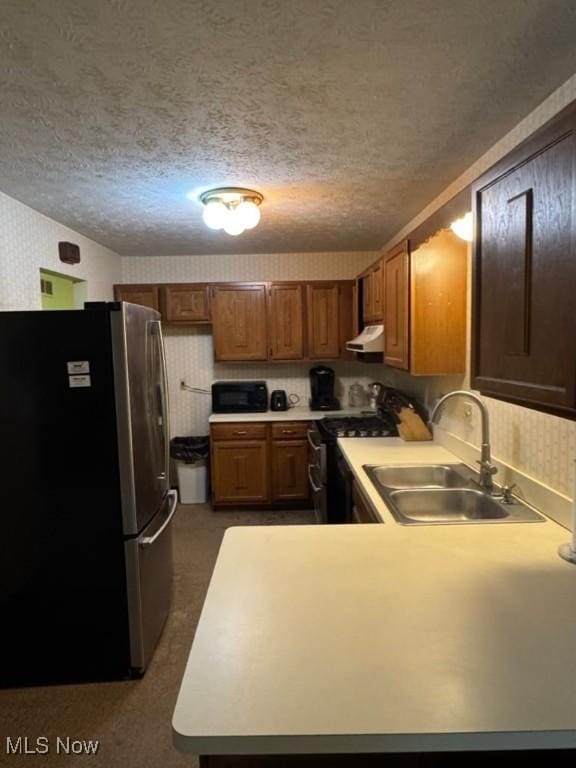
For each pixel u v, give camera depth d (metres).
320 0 1.10
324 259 4.49
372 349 3.00
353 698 0.80
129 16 1.14
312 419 4.04
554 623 1.02
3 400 1.96
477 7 1.14
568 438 1.54
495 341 1.23
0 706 1.95
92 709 1.92
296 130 1.80
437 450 2.62
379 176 2.32
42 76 1.41
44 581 2.03
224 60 1.34
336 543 1.45
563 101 1.50
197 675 0.86
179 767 1.65
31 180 2.29
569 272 0.92
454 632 0.99
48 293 3.20
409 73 1.43
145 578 2.14
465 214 1.70
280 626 1.02
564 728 0.75
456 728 0.74
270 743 0.74
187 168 2.18
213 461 4.09
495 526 1.57
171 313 4.25
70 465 1.99
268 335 4.26
